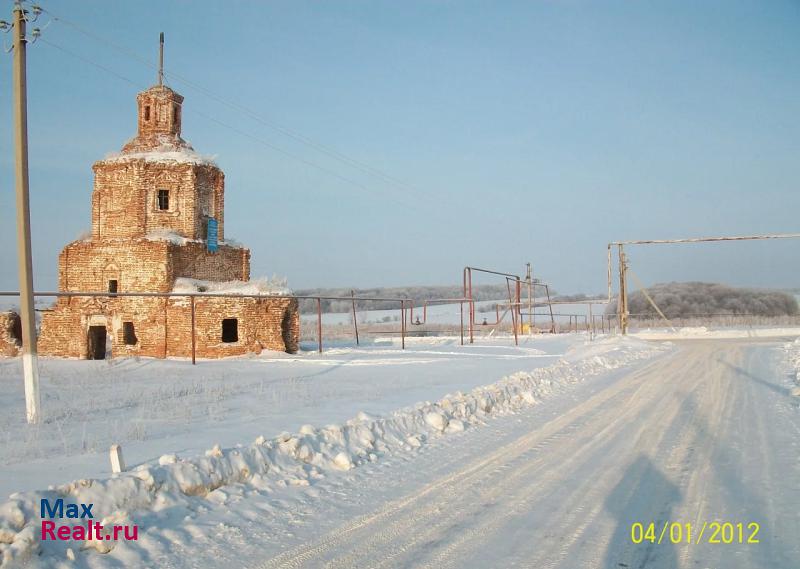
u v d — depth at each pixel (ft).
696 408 46.83
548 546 19.63
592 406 49.47
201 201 116.16
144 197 111.04
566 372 71.97
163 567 18.30
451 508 23.62
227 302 106.73
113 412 47.01
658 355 107.86
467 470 29.35
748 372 74.08
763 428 38.19
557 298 468.34
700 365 85.25
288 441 29.73
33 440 34.83
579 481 27.04
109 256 109.09
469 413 43.57
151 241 107.65
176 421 41.22
